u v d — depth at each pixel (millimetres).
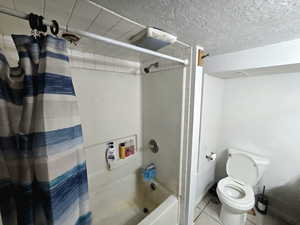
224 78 2045
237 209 1392
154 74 1506
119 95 1575
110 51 1295
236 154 1872
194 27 945
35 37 502
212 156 1839
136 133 1781
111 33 987
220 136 2195
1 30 881
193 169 1269
